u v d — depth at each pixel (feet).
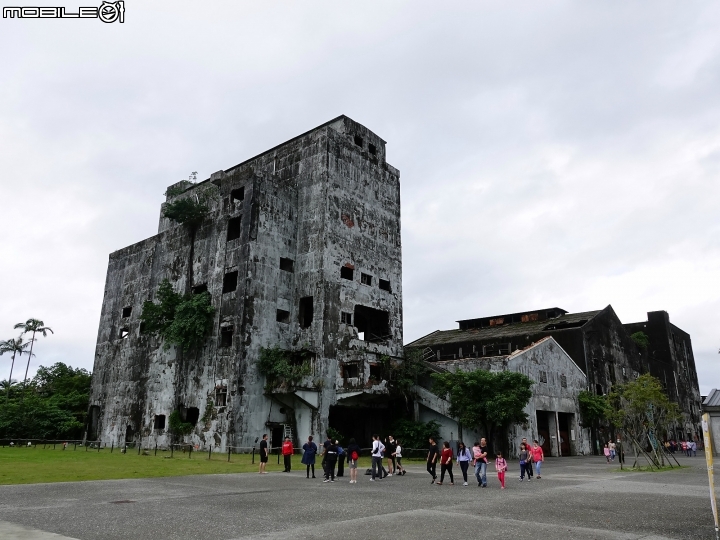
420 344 205.87
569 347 176.24
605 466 103.14
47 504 43.96
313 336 126.72
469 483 65.62
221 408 121.39
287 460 80.43
